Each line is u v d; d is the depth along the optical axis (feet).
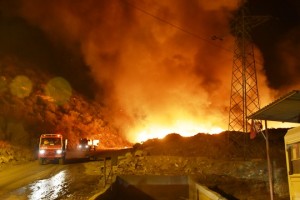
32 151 140.26
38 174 92.94
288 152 37.50
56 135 115.85
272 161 88.69
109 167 99.25
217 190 75.61
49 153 112.88
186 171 91.30
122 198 78.38
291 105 41.29
